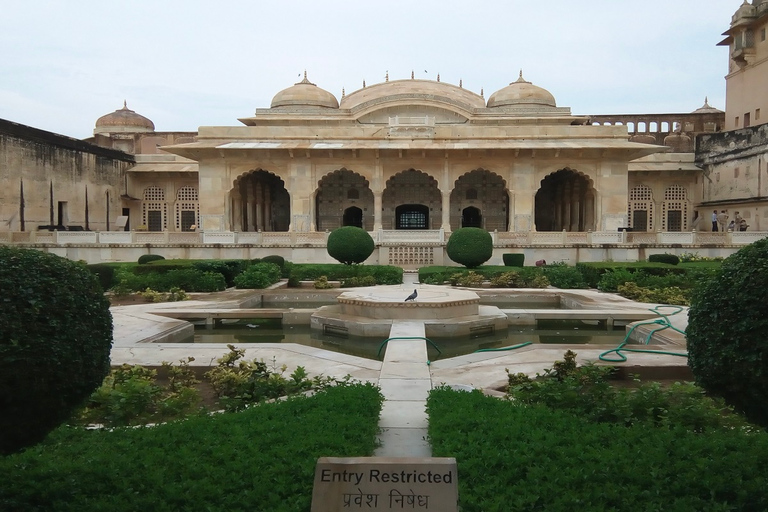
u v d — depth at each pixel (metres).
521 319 10.76
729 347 3.50
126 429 4.25
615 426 4.09
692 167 31.31
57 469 3.42
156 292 13.35
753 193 27.00
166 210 33.66
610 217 25.80
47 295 3.36
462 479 3.31
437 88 33.09
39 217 26.14
